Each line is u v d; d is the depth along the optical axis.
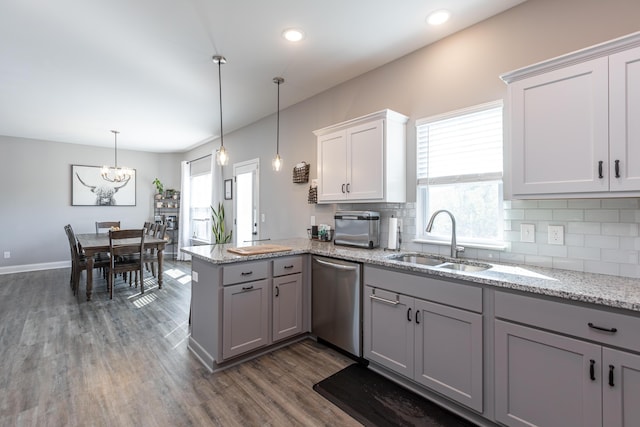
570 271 1.91
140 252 4.49
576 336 1.42
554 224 2.01
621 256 1.77
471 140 2.44
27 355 2.62
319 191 3.27
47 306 3.91
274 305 2.68
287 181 4.28
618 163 1.53
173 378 2.29
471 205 2.51
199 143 6.65
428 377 1.98
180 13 2.27
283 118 4.35
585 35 1.92
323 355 2.66
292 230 4.20
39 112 4.49
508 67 2.22
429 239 2.72
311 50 2.79
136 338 2.98
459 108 2.48
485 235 2.42
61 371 2.37
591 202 1.88
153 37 2.58
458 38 2.50
